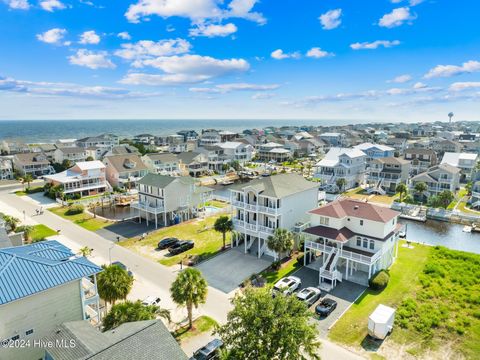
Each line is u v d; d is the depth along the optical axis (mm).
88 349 17266
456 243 53031
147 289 35062
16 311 21656
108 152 125375
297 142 158250
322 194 70062
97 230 54625
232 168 113625
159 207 57031
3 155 125688
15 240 36062
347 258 36812
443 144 135750
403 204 71438
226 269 39781
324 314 29875
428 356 24969
